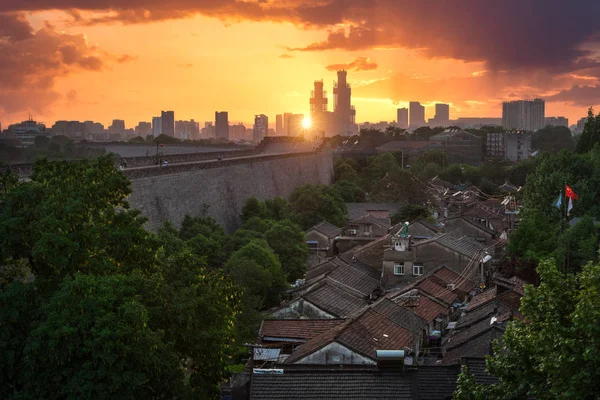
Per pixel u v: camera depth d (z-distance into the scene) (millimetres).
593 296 25375
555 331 26234
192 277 36062
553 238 80375
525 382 27344
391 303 54875
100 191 35281
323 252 99312
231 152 171875
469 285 74875
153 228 82500
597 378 24547
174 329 33656
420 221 97375
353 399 34250
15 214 32938
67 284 30031
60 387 29812
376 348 43719
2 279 33219
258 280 66688
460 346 48688
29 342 29391
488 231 99438
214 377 34594
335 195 134750
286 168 153125
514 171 197375
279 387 34719
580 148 148000
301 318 56625
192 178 97875
